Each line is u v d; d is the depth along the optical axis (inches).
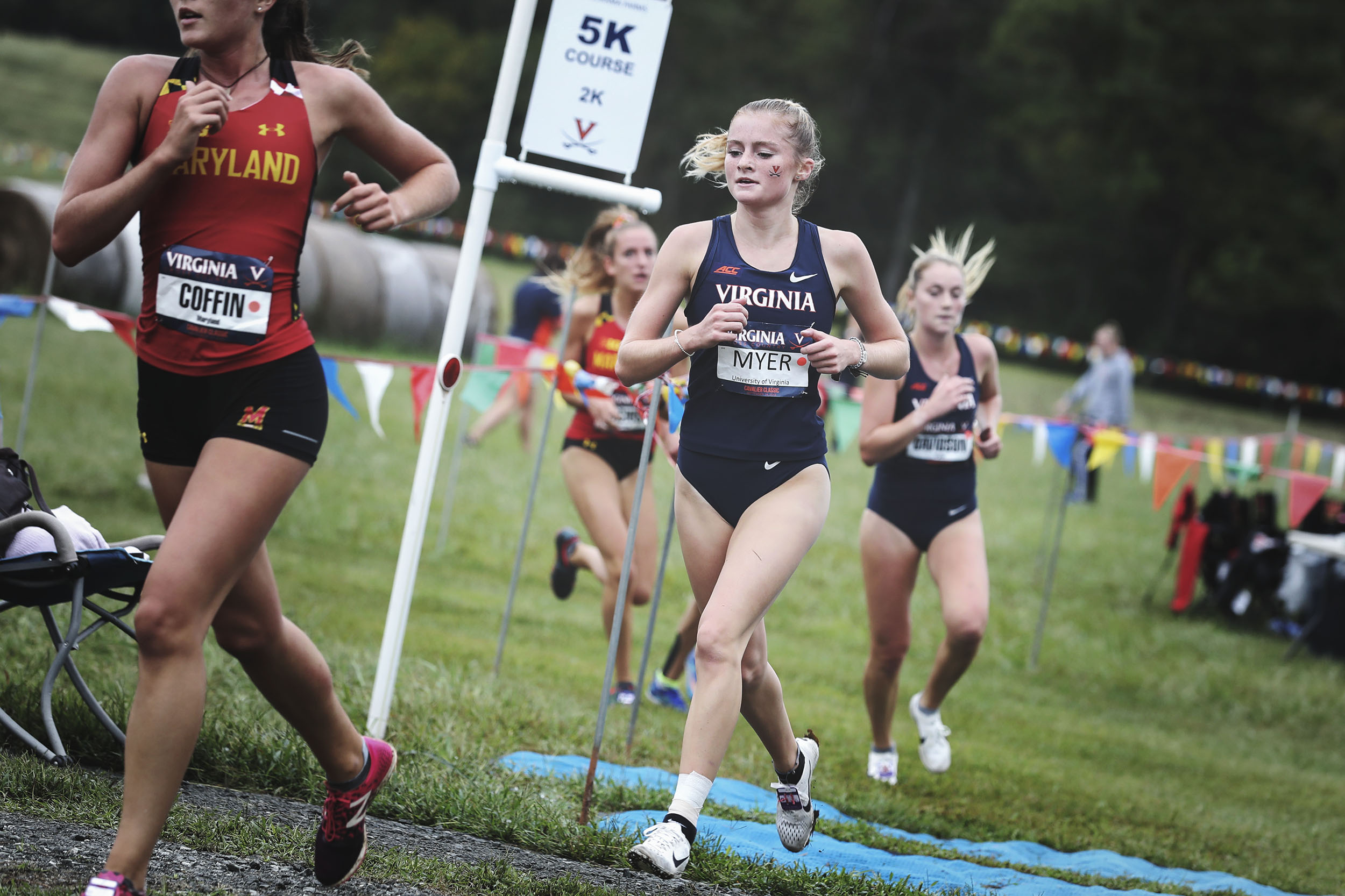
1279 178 3174.2
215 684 359.6
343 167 3302.2
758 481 245.4
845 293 255.6
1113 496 1291.8
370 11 3853.3
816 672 594.6
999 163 3506.4
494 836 258.7
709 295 246.2
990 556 913.5
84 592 278.2
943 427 379.9
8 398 885.8
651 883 239.3
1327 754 606.5
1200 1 3179.1
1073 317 3319.4
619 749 382.9
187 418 193.5
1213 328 3216.0
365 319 1438.2
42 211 1259.8
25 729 278.2
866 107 3511.3
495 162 307.9
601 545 453.1
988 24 3496.6
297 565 625.3
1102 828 390.9
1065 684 666.8
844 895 246.8
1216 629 815.1
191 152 180.2
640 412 437.4
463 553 735.1
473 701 389.4
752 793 364.8
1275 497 856.3
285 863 216.4
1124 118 3228.3
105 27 4490.7
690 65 3489.2
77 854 200.7
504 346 655.1
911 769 430.6
